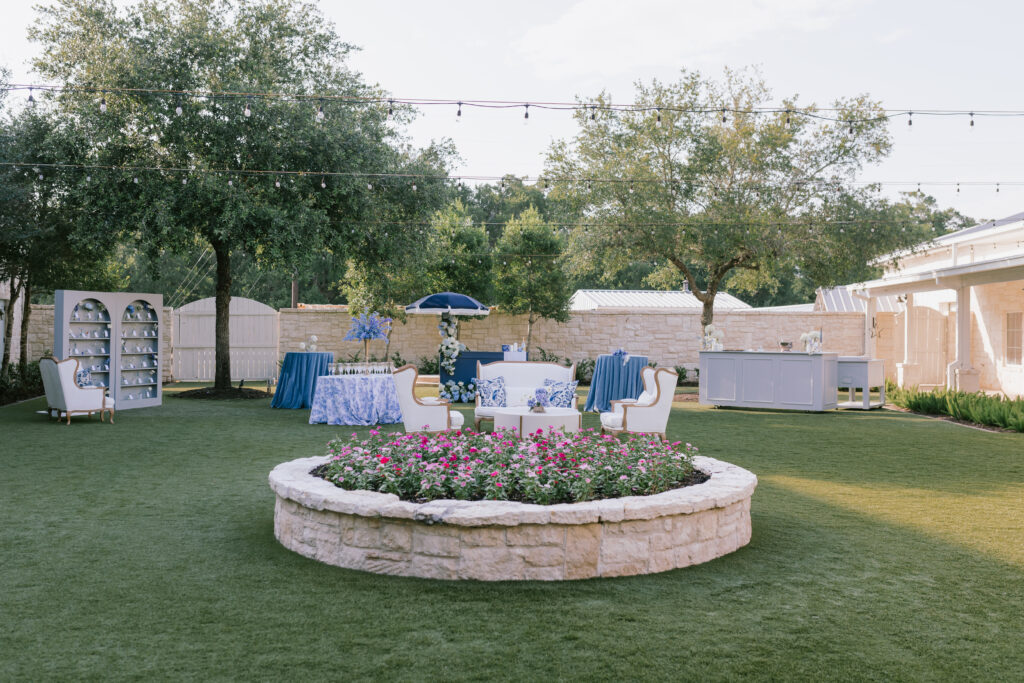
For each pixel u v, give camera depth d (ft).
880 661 10.03
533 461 15.81
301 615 11.57
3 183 40.06
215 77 43.88
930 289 50.26
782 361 44.91
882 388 47.85
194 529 16.71
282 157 44.45
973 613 11.85
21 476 22.85
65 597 12.31
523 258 66.33
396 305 67.36
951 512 18.86
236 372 64.23
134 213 40.83
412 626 11.16
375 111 47.80
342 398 35.76
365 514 13.60
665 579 13.50
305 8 47.14
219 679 9.37
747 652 10.30
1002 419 36.32
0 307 53.47
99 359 42.22
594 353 67.10
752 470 24.82
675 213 52.29
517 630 11.03
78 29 43.65
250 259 92.27
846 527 17.35
